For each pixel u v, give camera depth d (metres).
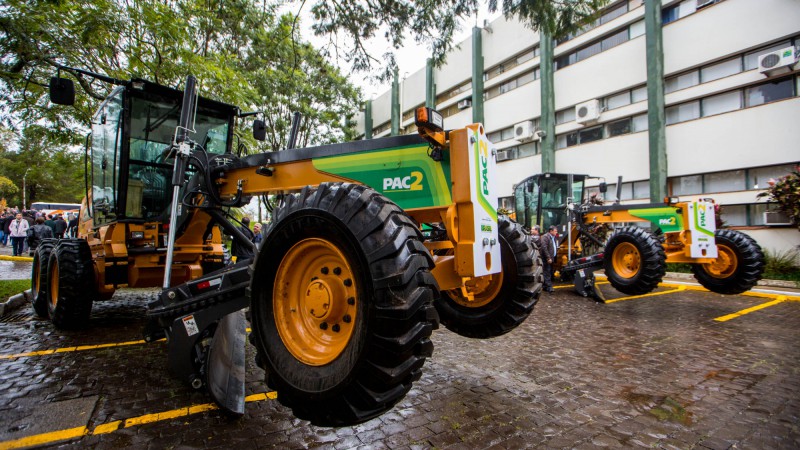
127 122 4.69
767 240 10.82
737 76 11.38
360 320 1.67
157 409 2.79
